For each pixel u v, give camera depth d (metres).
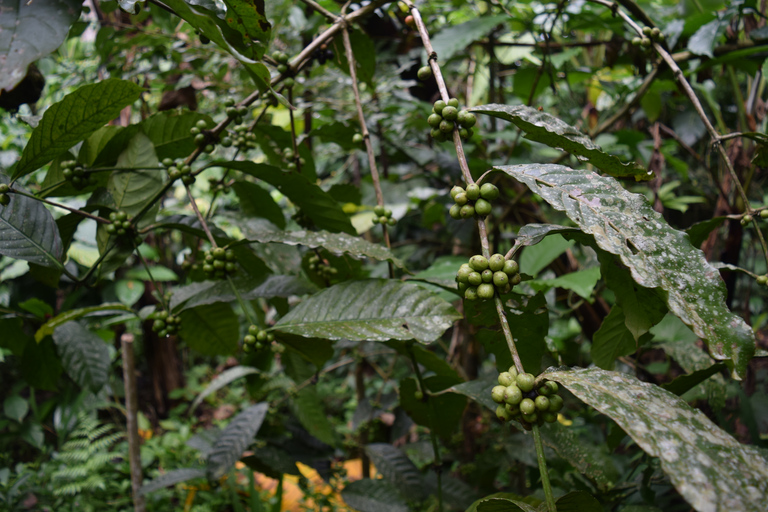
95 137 1.01
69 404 2.90
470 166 1.59
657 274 0.66
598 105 2.14
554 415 0.66
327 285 1.16
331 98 1.81
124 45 1.57
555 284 1.19
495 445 1.66
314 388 1.73
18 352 1.22
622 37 1.50
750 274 0.89
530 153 1.80
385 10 1.64
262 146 1.28
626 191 0.71
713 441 0.62
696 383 0.94
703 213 2.04
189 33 1.69
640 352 1.29
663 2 1.94
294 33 1.74
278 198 2.35
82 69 1.76
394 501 1.60
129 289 2.89
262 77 0.84
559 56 1.56
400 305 0.88
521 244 0.71
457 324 1.89
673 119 1.98
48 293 2.95
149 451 2.83
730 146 1.40
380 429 2.17
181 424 3.39
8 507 2.25
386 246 0.99
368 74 1.25
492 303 0.84
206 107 1.84
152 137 1.05
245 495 2.45
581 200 0.70
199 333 1.17
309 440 1.85
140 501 1.57
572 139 0.75
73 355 1.21
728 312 0.65
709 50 1.17
